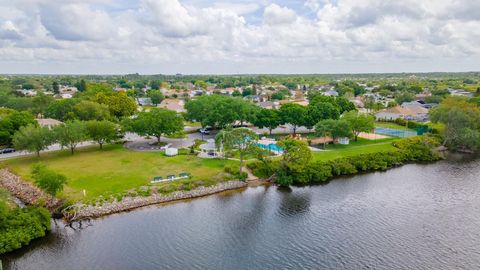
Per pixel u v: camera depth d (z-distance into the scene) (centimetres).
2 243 4947
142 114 11019
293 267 4756
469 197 7294
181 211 6481
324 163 8794
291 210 6625
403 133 13138
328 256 5031
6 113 12700
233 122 13338
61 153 9825
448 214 6444
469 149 11669
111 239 5403
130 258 4891
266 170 8488
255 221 6138
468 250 5216
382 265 4816
